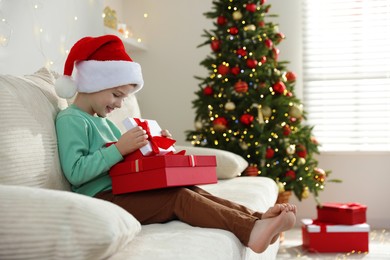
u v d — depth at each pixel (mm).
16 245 1050
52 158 1673
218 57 3867
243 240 1559
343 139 4477
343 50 4469
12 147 1507
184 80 4707
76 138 1751
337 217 3445
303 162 3746
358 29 4438
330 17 4473
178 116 4715
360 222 3438
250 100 3748
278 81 3840
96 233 1029
